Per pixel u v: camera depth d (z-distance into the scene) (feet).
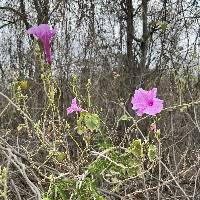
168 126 5.29
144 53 8.29
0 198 3.64
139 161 3.36
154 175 4.44
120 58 8.04
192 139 5.36
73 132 4.88
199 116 5.48
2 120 5.30
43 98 5.98
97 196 2.96
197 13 7.61
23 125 3.75
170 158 4.94
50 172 3.81
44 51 3.61
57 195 3.22
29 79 6.54
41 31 3.57
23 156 3.66
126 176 3.87
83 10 8.26
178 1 7.84
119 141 5.15
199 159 4.00
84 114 3.55
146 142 3.32
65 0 8.02
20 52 8.23
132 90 7.24
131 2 8.75
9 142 4.88
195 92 5.76
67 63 6.79
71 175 3.39
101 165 3.23
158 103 3.30
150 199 4.19
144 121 5.53
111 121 5.84
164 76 7.07
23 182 4.04
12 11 9.55
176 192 4.13
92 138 4.04
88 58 7.32
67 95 6.18
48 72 3.65
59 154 3.59
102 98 6.06
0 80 7.15
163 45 7.54
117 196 3.58
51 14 8.11
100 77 6.91
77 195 3.02
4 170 2.79
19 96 3.76
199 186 4.35
